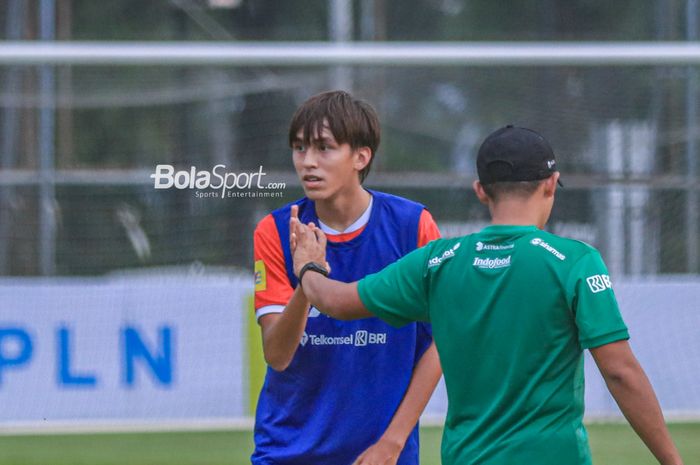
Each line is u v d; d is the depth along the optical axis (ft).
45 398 100.27
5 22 127.03
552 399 33.30
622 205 108.58
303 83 115.85
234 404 102.12
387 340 41.73
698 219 108.37
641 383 32.55
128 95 115.03
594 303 32.81
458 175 109.19
